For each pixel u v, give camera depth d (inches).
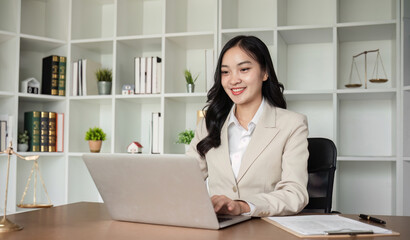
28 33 136.8
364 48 123.6
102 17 142.6
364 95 114.3
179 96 120.0
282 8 121.0
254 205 52.1
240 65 68.0
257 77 68.9
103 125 141.4
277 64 113.4
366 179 123.6
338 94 113.0
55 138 127.8
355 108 124.0
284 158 65.1
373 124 122.6
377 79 113.5
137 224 48.9
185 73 124.0
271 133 67.5
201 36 120.8
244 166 67.2
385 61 122.1
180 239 40.9
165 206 46.8
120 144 127.8
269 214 53.1
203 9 134.3
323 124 125.6
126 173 47.1
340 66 124.9
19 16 120.7
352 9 124.0
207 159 71.6
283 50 123.0
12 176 119.0
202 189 43.4
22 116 135.9
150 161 44.8
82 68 129.2
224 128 71.9
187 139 119.5
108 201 50.5
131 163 46.1
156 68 123.8
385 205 121.8
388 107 121.6
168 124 123.9
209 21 133.6
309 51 127.3
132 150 123.1
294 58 128.3
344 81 124.3
